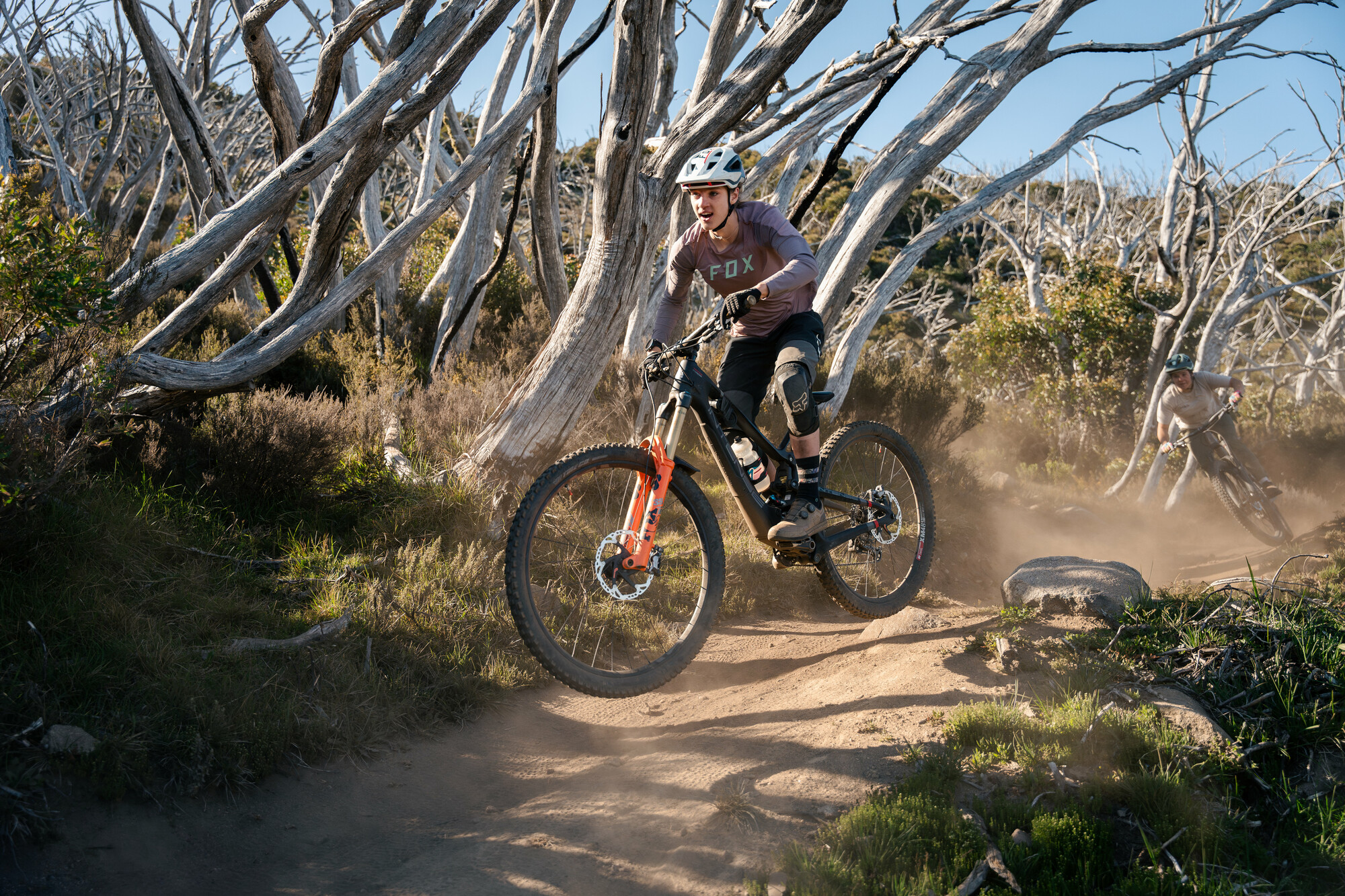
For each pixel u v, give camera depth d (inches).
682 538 237.8
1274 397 641.0
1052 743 123.3
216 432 218.1
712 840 108.1
